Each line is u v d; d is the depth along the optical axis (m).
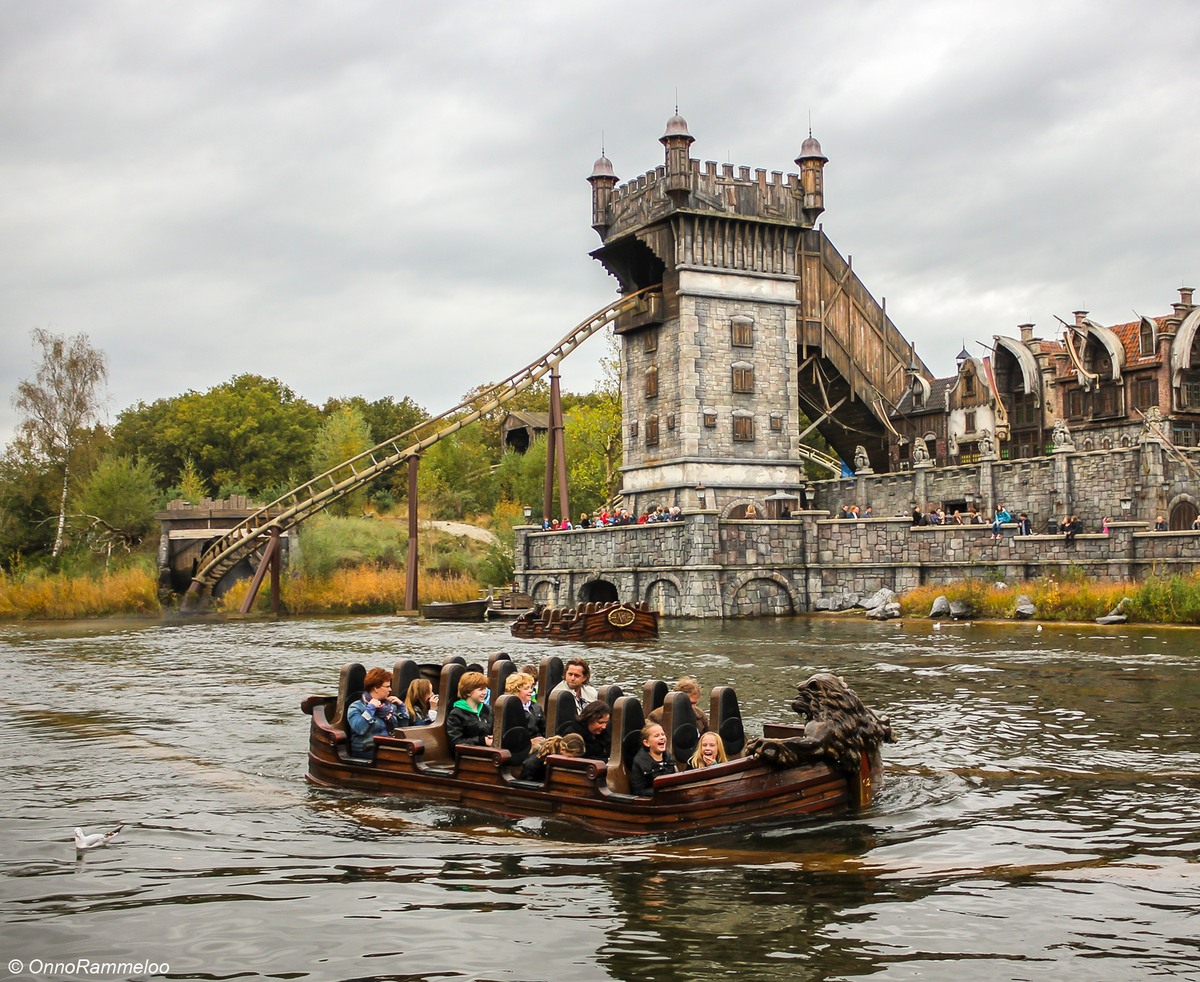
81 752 18.06
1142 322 55.88
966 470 53.50
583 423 81.81
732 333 59.66
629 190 62.16
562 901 9.81
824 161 61.56
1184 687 23.39
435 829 12.44
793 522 52.16
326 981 8.16
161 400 108.00
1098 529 47.34
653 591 53.53
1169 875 10.45
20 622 58.78
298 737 19.55
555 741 12.80
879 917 9.34
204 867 11.10
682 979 8.12
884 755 16.44
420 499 87.56
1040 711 20.48
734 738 13.22
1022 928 9.07
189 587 63.12
